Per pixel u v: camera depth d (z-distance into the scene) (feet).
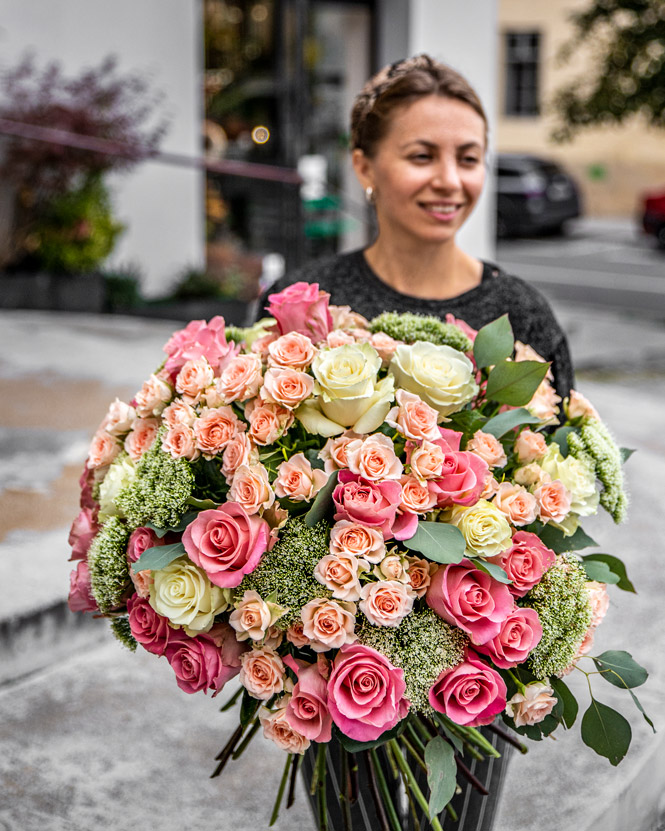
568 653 5.17
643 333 32.89
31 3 24.52
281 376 5.00
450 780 5.06
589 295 42.78
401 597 4.73
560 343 7.23
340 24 29.25
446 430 5.09
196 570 4.81
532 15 69.72
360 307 7.09
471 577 4.97
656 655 9.35
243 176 28.66
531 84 71.87
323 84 29.68
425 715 5.09
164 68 26.91
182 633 4.99
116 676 9.39
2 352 19.61
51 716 8.71
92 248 24.13
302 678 4.91
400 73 6.77
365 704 4.73
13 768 8.00
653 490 13.32
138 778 7.95
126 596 5.30
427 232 6.79
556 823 7.35
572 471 5.31
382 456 4.83
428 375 5.07
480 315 7.01
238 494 4.83
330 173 30.07
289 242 26.03
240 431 5.09
